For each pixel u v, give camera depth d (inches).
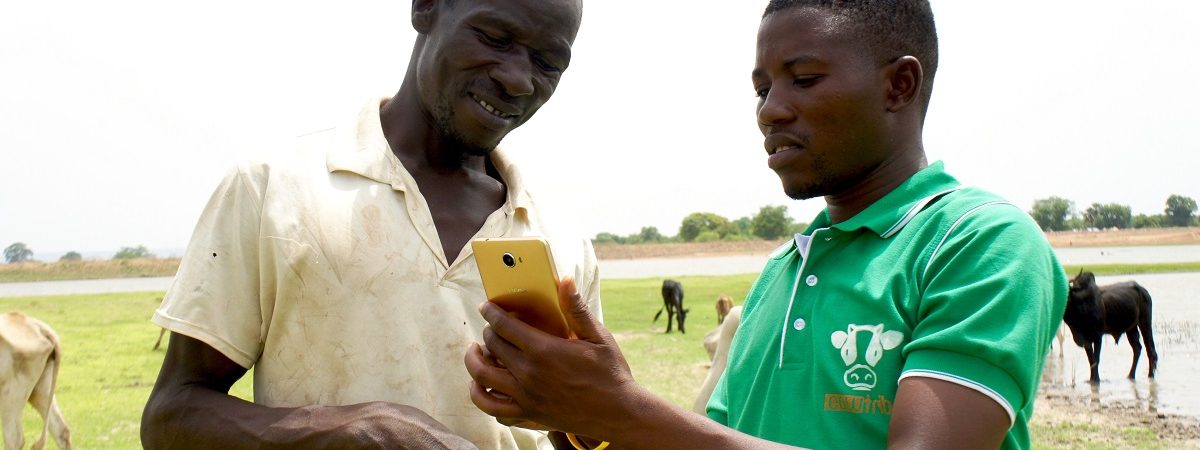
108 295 1665.8
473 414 89.6
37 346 367.2
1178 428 378.0
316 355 87.1
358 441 76.0
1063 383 526.6
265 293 87.3
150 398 88.4
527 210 100.5
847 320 68.5
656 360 607.5
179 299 86.0
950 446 56.4
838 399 67.0
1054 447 345.7
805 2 72.9
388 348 87.3
